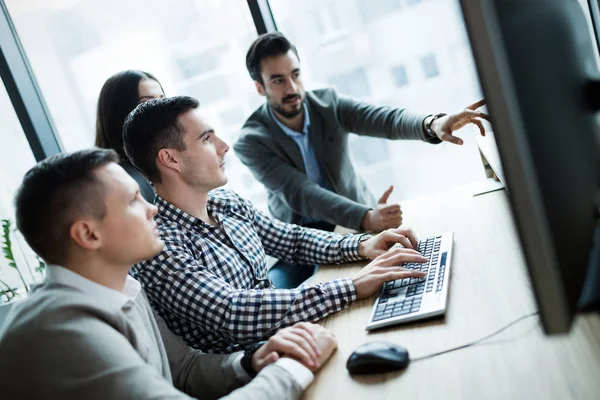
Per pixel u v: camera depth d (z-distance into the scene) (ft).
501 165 2.08
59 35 9.34
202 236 5.10
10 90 9.21
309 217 7.91
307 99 8.00
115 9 9.14
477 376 2.92
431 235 5.20
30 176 3.53
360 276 4.46
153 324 4.19
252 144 7.86
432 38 8.61
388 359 3.22
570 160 2.42
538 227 2.08
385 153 9.17
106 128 6.92
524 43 2.19
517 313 3.39
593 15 4.49
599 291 2.45
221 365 4.09
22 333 3.20
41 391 3.08
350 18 8.81
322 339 3.71
